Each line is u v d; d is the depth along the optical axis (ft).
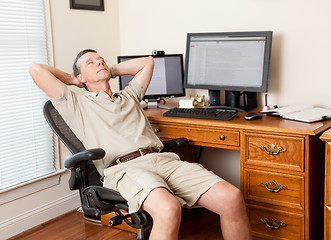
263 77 7.98
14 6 8.07
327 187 6.24
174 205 5.65
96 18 9.95
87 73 7.23
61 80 7.29
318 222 7.36
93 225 8.71
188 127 7.77
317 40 7.98
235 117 7.72
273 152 6.83
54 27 8.93
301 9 8.06
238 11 8.77
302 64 8.21
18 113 8.33
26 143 8.49
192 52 8.80
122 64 7.84
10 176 8.20
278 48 8.42
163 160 6.81
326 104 8.09
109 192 6.13
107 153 6.79
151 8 9.99
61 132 6.69
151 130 7.52
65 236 8.23
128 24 10.46
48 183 8.95
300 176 6.65
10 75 8.13
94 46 9.95
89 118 6.96
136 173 6.28
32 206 8.68
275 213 7.04
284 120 7.27
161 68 9.12
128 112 7.19
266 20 8.47
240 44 8.20
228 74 8.39
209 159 9.72
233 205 6.10
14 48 8.16
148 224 5.90
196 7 9.30
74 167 6.25
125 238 8.04
